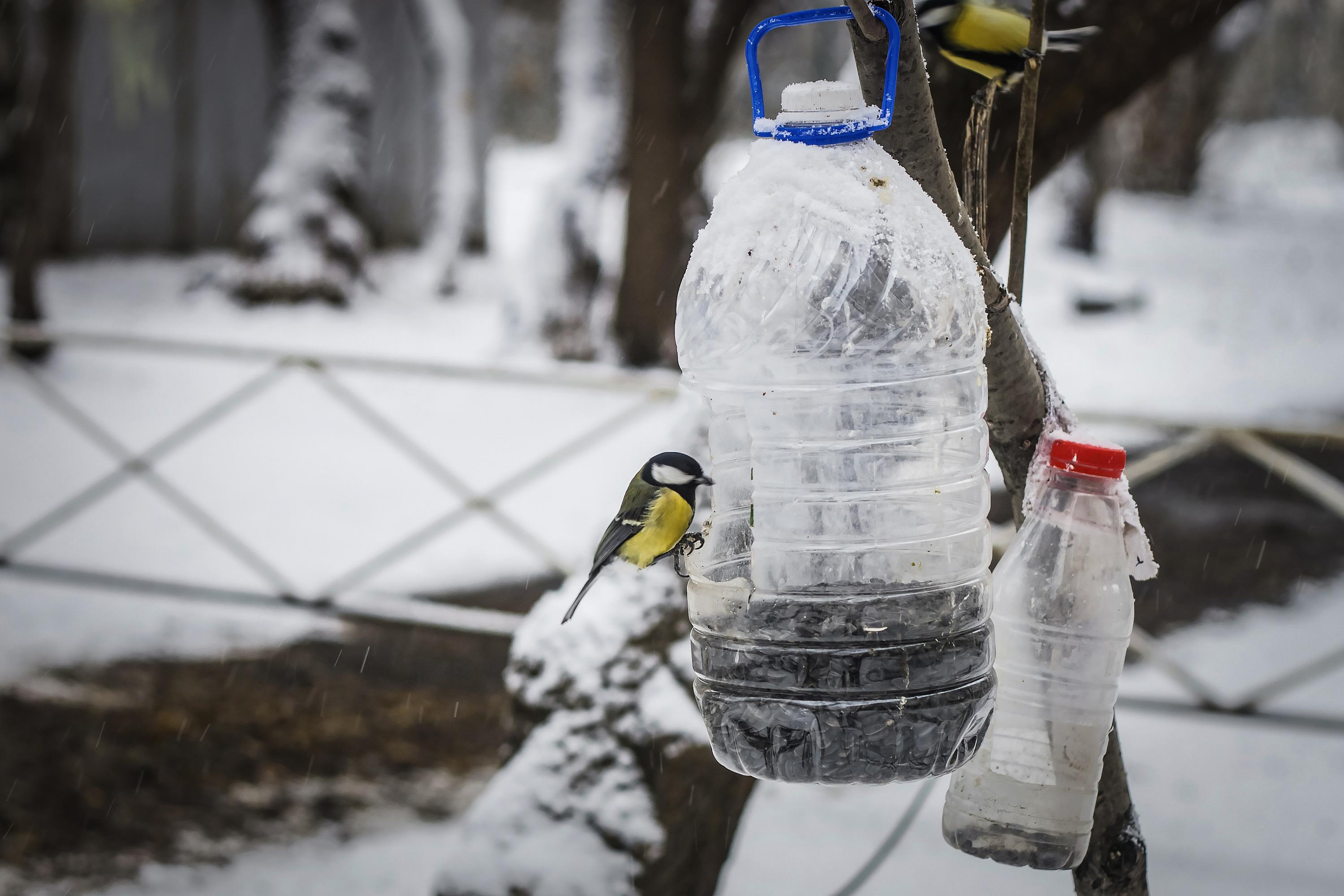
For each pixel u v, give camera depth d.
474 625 5.82
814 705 2.01
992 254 3.67
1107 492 2.17
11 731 6.39
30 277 14.70
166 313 18.41
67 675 7.14
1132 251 30.03
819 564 2.04
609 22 15.00
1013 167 3.56
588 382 6.08
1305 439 5.41
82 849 5.45
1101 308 22.00
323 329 17.91
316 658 7.60
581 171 14.91
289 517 10.16
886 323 1.98
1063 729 2.16
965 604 2.05
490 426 13.34
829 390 2.04
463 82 20.77
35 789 5.87
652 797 3.65
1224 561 10.34
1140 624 9.04
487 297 21.33
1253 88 39.62
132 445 12.19
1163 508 11.84
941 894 5.25
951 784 2.28
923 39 3.22
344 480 11.31
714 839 3.84
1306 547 10.71
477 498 6.52
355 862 5.45
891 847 4.76
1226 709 5.39
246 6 23.52
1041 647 2.17
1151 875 5.61
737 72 20.31
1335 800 6.36
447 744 6.64
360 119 19.56
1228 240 32.56
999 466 2.42
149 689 7.00
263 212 19.00
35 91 14.23
